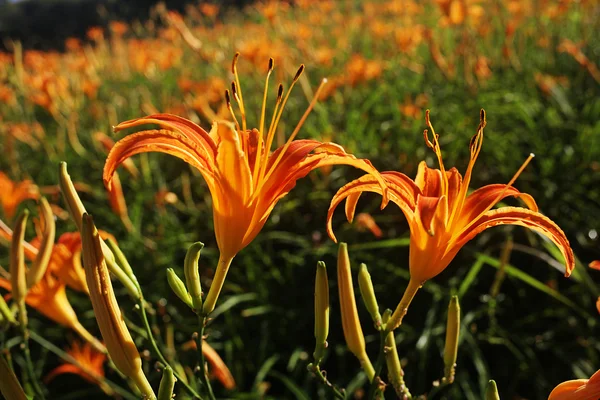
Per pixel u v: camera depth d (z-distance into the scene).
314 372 0.40
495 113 1.08
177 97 1.58
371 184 0.38
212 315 0.87
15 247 0.42
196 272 0.38
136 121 0.37
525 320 0.80
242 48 1.44
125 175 1.24
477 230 0.38
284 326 0.88
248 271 0.92
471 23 1.34
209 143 0.38
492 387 0.37
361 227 0.85
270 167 0.38
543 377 0.76
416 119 1.06
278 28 1.75
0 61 1.96
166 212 1.08
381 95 1.28
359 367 0.83
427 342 0.77
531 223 0.38
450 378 0.40
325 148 0.38
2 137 1.52
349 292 0.40
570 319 0.79
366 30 1.80
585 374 0.74
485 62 1.16
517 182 0.95
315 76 1.50
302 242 0.95
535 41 1.38
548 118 1.00
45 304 0.47
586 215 0.88
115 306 0.36
